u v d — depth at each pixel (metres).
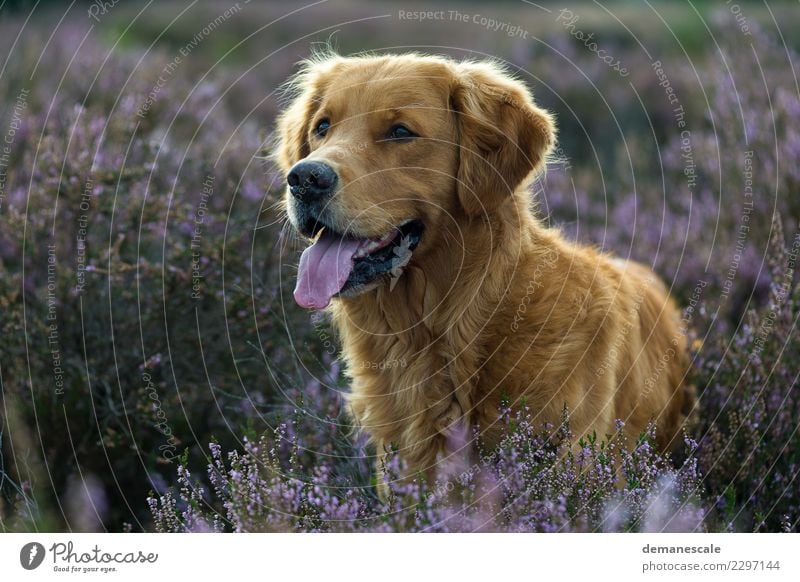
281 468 4.89
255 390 5.87
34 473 4.98
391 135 4.56
